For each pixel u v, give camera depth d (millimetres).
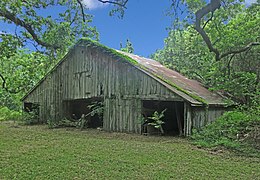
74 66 18969
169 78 16250
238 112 13125
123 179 6430
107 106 16750
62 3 10594
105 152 9445
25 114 21578
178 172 7105
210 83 18281
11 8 9672
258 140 10695
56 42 11141
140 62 18062
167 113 18312
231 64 17375
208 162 8328
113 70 16531
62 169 7145
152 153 9477
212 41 15273
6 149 9719
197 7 8578
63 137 13133
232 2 9867
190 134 13250
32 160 8055
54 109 20344
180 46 20828
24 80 21984
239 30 15711
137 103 15234
